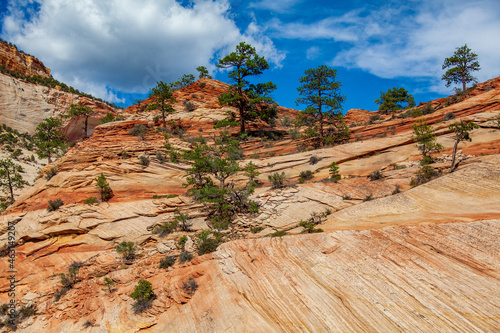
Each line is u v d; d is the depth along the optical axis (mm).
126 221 26203
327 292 11000
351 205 21469
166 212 27172
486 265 9992
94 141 37812
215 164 29250
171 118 58875
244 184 32094
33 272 22516
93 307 16266
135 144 36844
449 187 18328
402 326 8844
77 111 69188
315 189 25516
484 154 24625
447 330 8305
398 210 17688
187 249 20422
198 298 13555
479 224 12141
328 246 13602
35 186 33250
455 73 48562
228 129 54812
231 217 25141
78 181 30875
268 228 21734
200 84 68312
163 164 34000
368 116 66812
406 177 23656
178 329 12422
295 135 47031
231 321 11430
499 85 38719
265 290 12227
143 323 13680
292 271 12703
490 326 8016
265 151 42562
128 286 17219
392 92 63656
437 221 14031
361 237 13531
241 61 51656
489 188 16750
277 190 27109
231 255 15523
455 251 11031
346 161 32406
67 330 15320
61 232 25688
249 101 48844
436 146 26406
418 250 11648
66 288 19297
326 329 9641
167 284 15414
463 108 35031
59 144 61750
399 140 32156
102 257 22594
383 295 10086
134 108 68125
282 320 10609
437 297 9367
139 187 31109
